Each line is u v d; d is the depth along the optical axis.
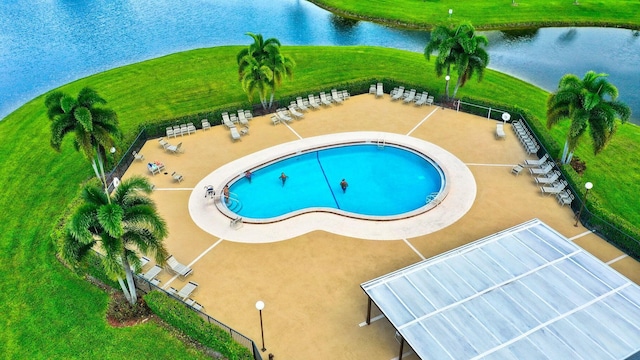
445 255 23.69
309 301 24.36
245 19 73.88
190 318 22.38
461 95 46.47
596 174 35.00
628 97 49.16
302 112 42.69
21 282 26.19
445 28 40.97
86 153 29.06
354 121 41.22
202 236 28.91
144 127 38.22
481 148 37.09
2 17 74.19
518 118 39.94
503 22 67.31
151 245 21.55
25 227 30.28
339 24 70.31
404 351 21.73
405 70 51.84
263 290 25.08
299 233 28.98
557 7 71.00
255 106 42.12
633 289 21.39
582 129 30.12
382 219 29.84
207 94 47.12
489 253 23.73
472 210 30.62
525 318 20.08
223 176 34.34
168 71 52.12
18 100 49.59
